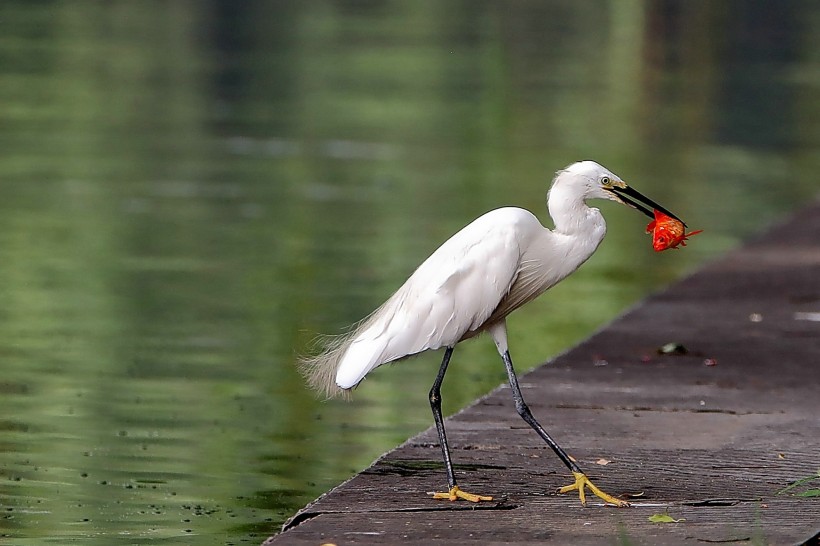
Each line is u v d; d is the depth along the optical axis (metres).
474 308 6.75
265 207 19.11
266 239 17.03
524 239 6.90
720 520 6.50
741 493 7.02
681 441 8.02
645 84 34.09
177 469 8.72
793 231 16.14
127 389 10.65
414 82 33.44
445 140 25.53
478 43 41.66
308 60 37.34
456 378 11.36
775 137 27.05
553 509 6.70
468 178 21.66
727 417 8.58
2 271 15.02
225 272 15.23
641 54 40.06
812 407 8.82
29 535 7.51
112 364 11.36
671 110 30.14
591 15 50.66
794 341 10.84
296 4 54.34
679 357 10.26
